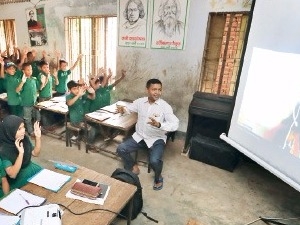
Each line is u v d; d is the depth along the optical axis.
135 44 4.12
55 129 4.35
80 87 3.57
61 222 1.43
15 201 1.56
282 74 2.11
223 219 2.43
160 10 3.74
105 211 1.55
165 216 2.43
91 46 4.86
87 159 3.46
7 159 1.83
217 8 3.40
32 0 5.14
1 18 5.80
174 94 4.09
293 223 2.41
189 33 3.67
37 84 4.41
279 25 2.12
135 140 3.04
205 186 2.96
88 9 4.52
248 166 3.47
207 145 3.35
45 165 3.25
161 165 2.80
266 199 2.78
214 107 3.36
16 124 1.78
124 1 3.97
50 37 5.22
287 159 2.08
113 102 4.74
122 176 2.29
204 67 3.86
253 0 2.45
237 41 3.51
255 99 2.45
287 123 2.07
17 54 5.46
